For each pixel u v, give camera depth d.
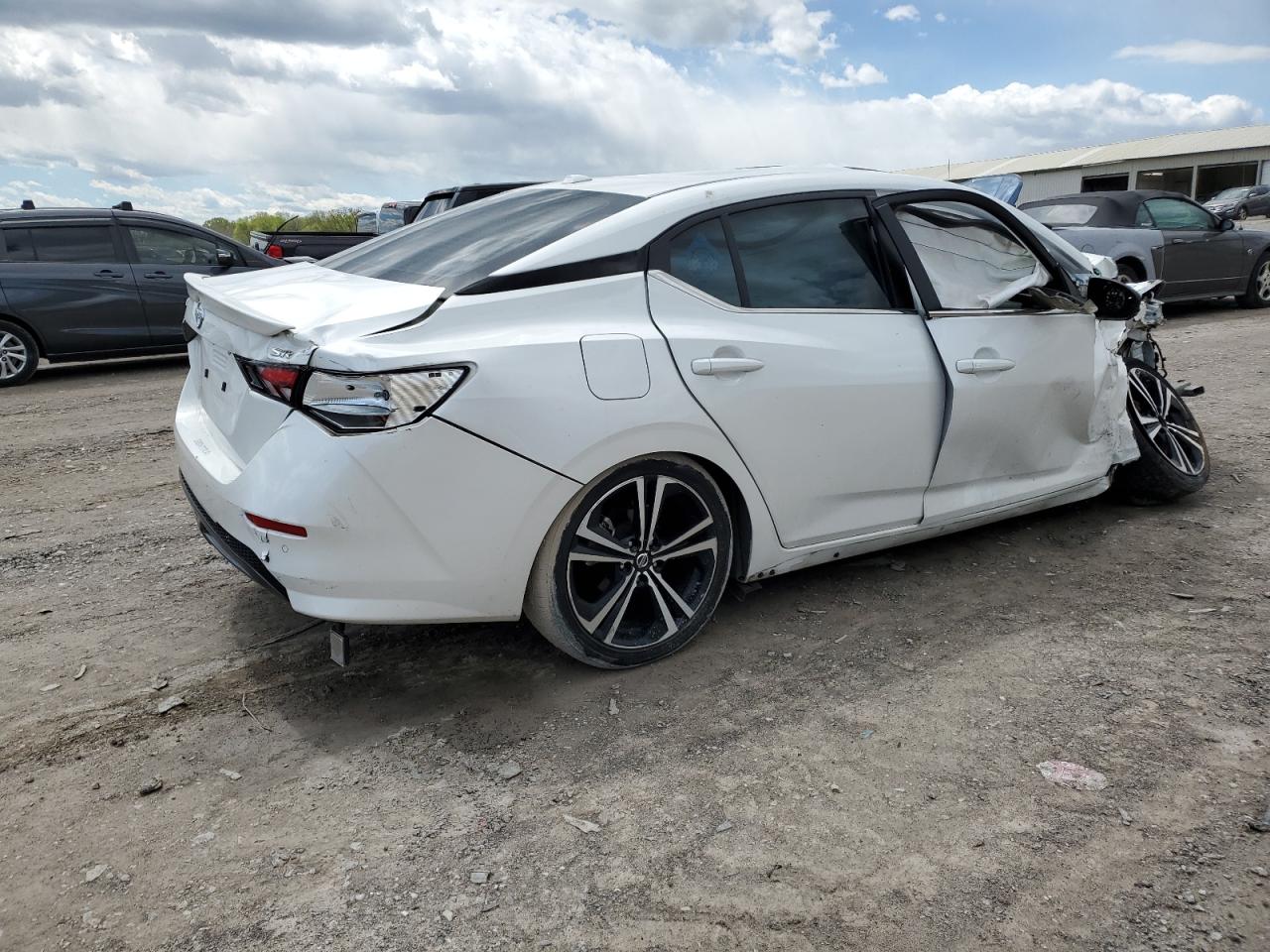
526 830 2.46
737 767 2.71
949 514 3.82
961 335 3.67
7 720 3.00
